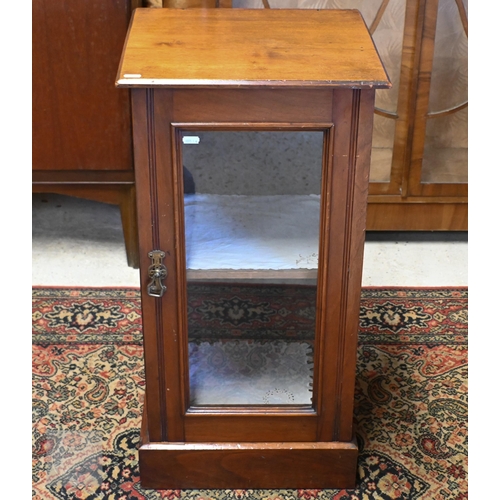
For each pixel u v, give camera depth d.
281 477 1.42
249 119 1.13
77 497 1.40
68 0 1.76
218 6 1.92
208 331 1.33
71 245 2.25
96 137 1.93
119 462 1.48
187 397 1.35
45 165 1.96
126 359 1.76
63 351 1.78
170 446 1.38
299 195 1.22
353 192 1.18
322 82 1.09
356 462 1.40
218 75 1.10
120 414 1.60
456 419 1.59
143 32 1.25
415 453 1.50
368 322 1.90
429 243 2.29
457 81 2.07
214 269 1.25
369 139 1.14
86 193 2.03
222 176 1.19
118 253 2.22
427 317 1.93
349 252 1.23
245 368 1.36
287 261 1.26
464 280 2.11
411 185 2.19
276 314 1.31
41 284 2.04
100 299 1.98
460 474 1.45
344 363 1.32
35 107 1.88
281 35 1.26
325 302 1.26
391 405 1.63
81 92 1.87
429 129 2.13
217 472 1.41
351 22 1.32
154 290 1.23
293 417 1.37
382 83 1.09
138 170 1.15
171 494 1.41
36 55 1.82
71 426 1.57
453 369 1.74
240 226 1.25
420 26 1.97
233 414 1.36
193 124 1.12
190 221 1.23
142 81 1.07
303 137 1.16
